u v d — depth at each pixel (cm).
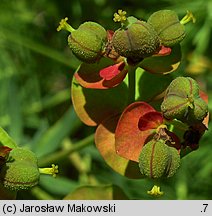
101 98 9
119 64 8
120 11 8
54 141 12
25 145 12
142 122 8
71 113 12
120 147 8
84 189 10
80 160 12
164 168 8
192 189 12
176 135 8
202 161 12
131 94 9
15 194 9
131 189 12
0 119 12
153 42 8
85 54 8
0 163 8
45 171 8
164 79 9
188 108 8
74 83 9
